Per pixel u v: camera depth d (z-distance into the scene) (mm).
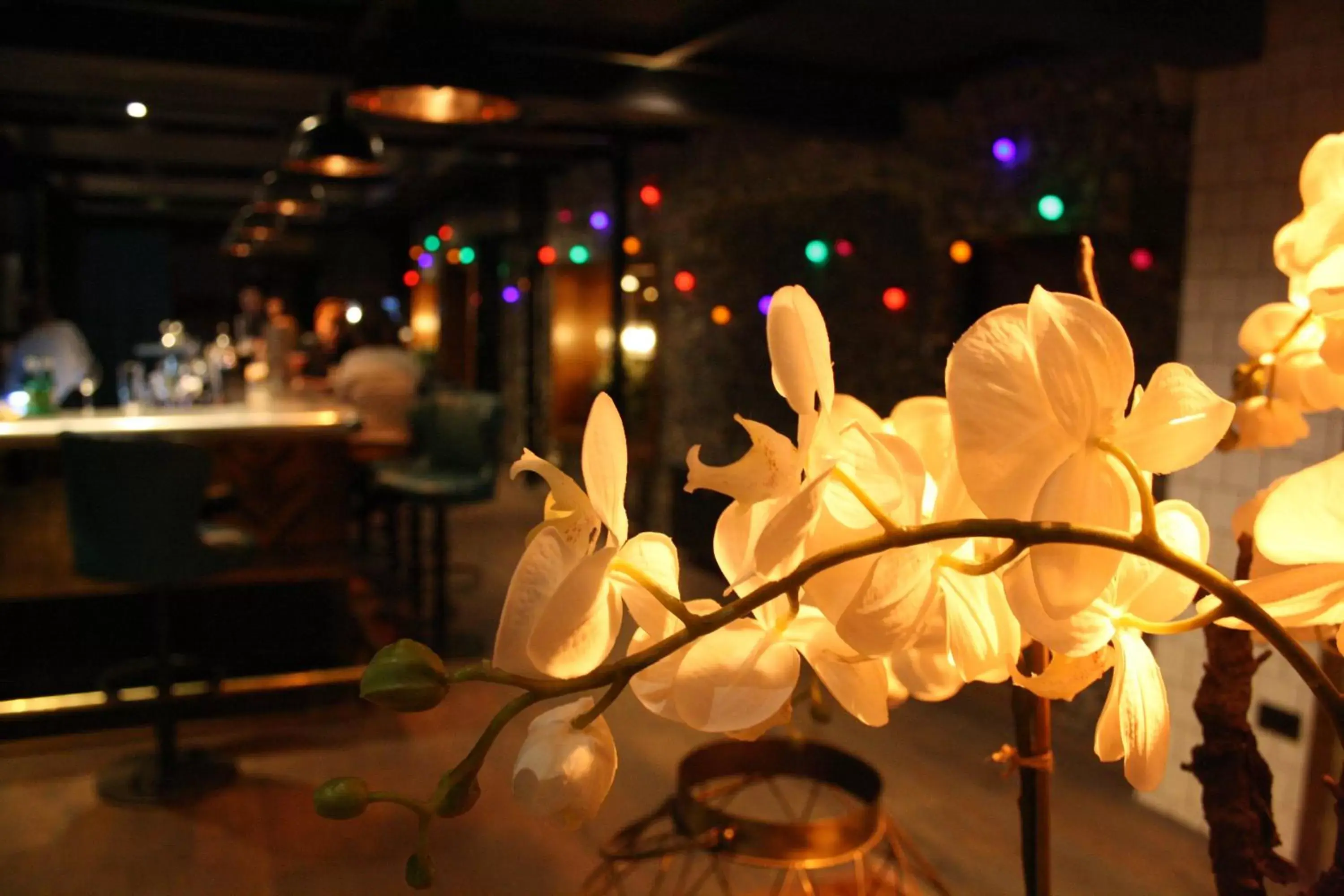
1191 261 3359
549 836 2982
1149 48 3078
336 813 500
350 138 4469
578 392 9258
